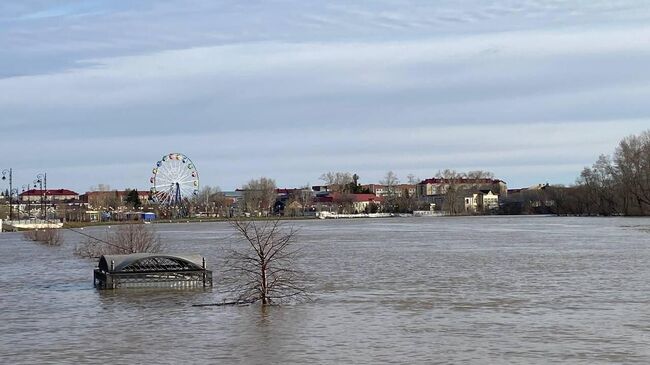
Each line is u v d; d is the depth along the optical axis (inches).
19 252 4515.3
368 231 7283.5
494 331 1620.3
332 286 2402.8
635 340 1518.2
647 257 3403.1
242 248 4347.9
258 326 1697.8
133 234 3924.7
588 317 1769.2
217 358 1422.2
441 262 3287.4
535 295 2144.4
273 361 1395.2
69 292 2364.7
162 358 1428.4
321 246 4621.1
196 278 2407.7
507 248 4200.3
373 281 2544.3
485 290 2271.2
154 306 2010.3
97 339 1604.3
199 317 1822.1
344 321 1749.5
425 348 1473.9
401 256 3686.0
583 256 3508.9
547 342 1510.8
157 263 2480.3
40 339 1616.6
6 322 1823.3
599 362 1360.7
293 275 2571.4
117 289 2363.4
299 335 1601.9
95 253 3786.9
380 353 1439.5
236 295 2158.0
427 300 2068.2
